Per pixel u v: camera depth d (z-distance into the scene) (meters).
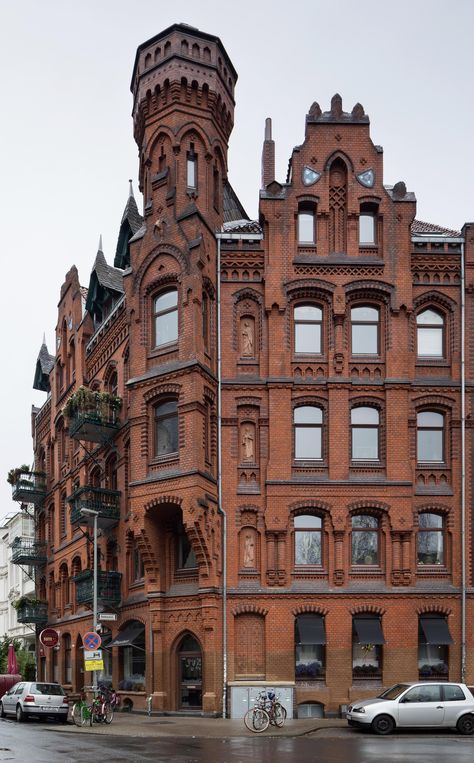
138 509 34.62
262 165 42.94
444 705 27.69
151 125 37.78
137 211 43.50
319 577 34.53
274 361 35.62
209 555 33.28
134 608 37.09
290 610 34.03
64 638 49.38
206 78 37.59
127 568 38.50
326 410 35.66
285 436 35.16
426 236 36.81
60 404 52.09
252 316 36.44
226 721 31.23
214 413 35.34
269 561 34.38
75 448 48.69
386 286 36.06
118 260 45.16
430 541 35.38
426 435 36.03
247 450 35.53
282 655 33.66
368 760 20.22
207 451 34.50
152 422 35.22
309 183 36.78
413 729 28.14
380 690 33.59
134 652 37.16
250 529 34.94
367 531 35.16
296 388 35.62
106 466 42.50
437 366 36.22
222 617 33.78
